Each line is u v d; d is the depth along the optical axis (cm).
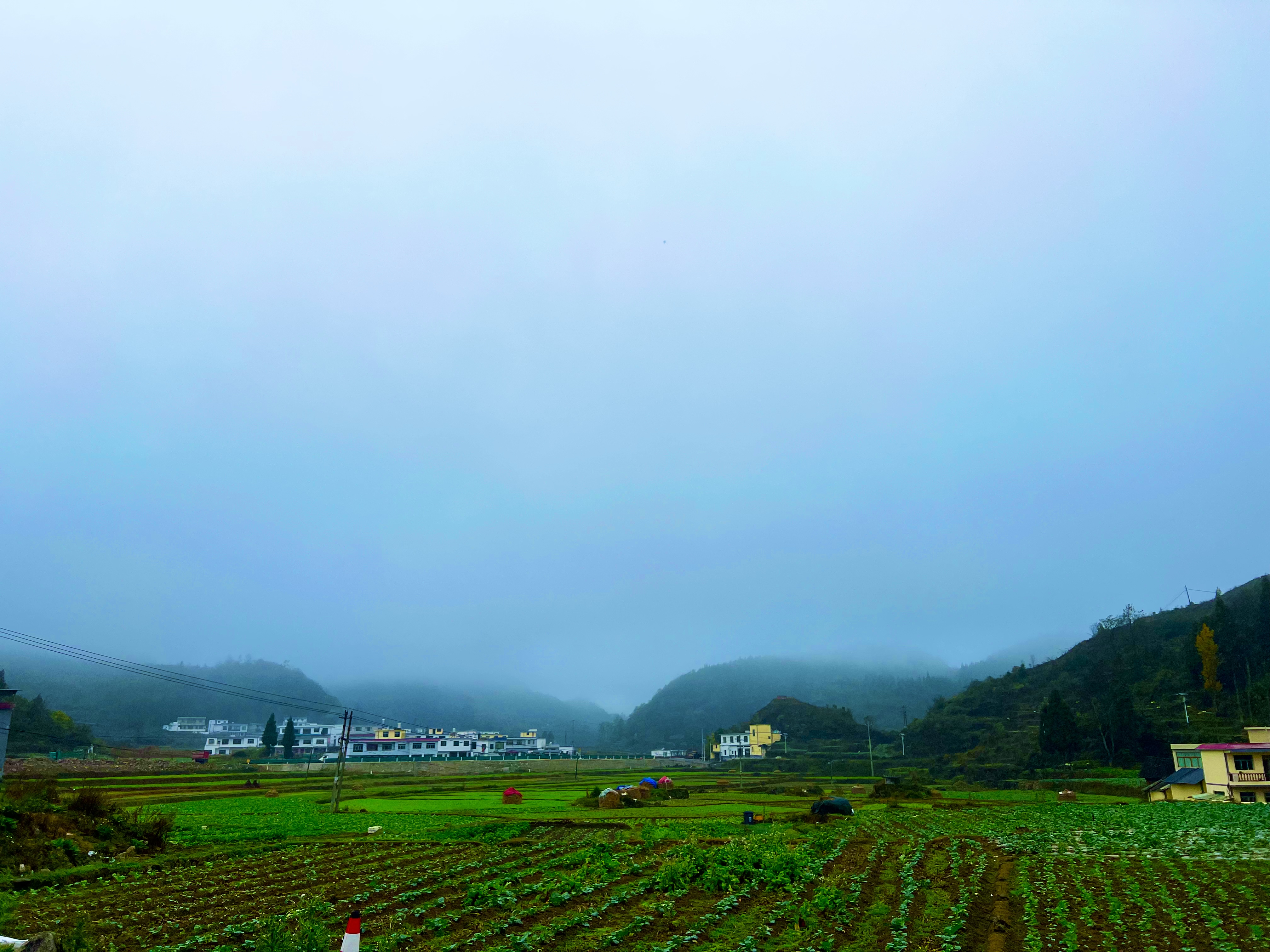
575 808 7006
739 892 2342
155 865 2905
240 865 2969
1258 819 4769
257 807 6744
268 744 17725
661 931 1883
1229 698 11725
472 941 1736
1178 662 13575
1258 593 14800
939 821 5153
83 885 2495
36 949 1363
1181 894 2312
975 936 1850
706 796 8894
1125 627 16950
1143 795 9019
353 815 5812
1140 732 11281
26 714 16088
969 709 16525
